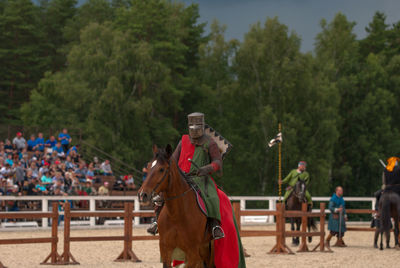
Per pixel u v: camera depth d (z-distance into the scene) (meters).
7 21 83.81
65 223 17.12
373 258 19.41
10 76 81.75
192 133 11.00
